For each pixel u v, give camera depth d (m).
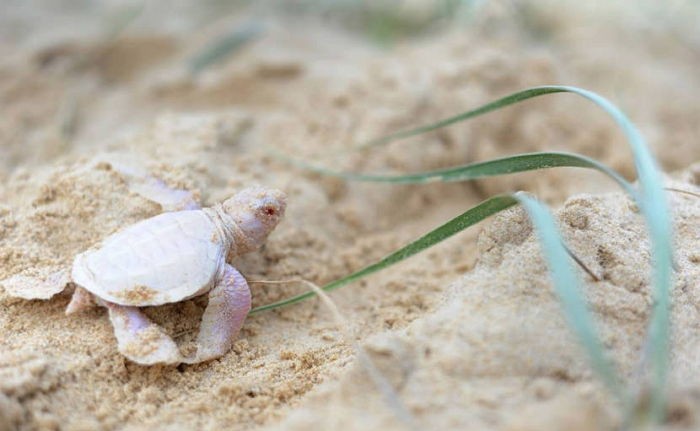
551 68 0.59
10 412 0.37
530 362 0.37
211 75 0.64
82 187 0.45
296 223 0.49
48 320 0.41
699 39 0.82
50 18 0.79
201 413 0.39
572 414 0.35
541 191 0.52
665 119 0.60
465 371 0.37
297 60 0.64
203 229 0.42
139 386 0.40
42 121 0.59
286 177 0.51
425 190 0.53
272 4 0.83
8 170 0.53
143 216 0.44
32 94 0.62
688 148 0.57
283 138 0.54
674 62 0.75
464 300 0.39
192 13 0.80
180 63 0.68
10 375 0.38
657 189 0.36
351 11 0.83
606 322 0.38
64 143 0.56
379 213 0.52
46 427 0.38
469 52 0.60
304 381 0.40
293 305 0.45
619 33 0.78
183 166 0.47
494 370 0.37
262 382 0.40
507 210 0.42
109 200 0.45
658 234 0.35
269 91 0.61
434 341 0.38
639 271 0.40
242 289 0.41
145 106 0.61
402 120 0.55
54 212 0.44
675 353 0.38
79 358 0.40
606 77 0.65
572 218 0.41
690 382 0.36
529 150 0.56
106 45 0.70
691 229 0.43
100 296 0.40
